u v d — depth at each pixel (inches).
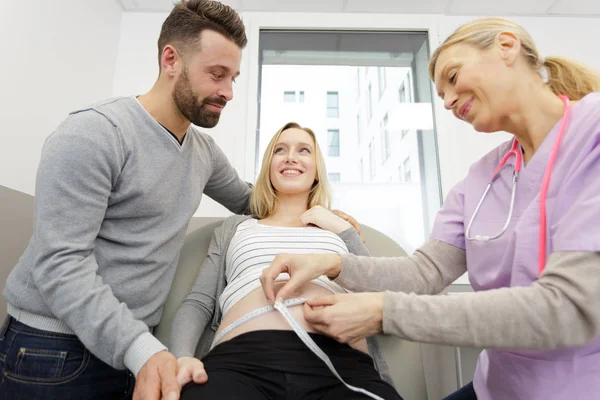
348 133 82.4
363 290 35.6
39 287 30.7
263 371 30.5
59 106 63.6
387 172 80.2
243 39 40.8
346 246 46.9
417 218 77.8
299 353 31.9
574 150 27.1
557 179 27.5
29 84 56.5
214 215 74.1
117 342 29.0
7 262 50.3
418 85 87.9
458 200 39.6
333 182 78.6
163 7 85.7
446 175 78.9
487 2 84.9
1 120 51.1
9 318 34.9
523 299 22.7
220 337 37.3
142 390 26.9
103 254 35.8
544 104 30.7
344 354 33.2
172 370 28.1
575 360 26.0
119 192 36.3
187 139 42.3
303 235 45.2
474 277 34.1
